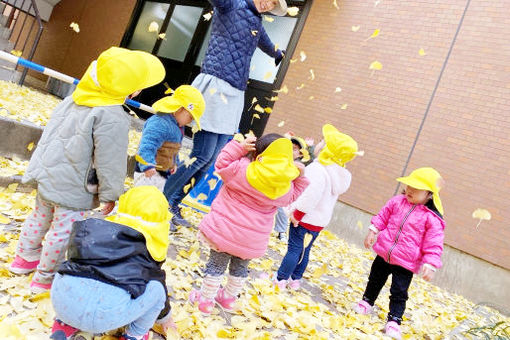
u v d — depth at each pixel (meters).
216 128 3.09
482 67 5.79
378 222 3.04
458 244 5.54
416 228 2.84
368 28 6.82
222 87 3.06
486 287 5.34
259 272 3.12
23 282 1.74
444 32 6.16
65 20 11.65
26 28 12.35
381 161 6.24
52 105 6.41
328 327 2.55
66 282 1.25
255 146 1.97
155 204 1.45
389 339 2.68
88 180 1.70
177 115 2.64
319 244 5.41
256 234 1.92
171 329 1.64
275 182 1.85
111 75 1.65
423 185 2.81
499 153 5.48
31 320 1.49
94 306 1.23
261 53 7.76
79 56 10.91
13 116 3.59
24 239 1.78
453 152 5.77
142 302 1.33
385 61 6.55
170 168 2.77
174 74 8.98
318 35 7.26
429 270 2.70
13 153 3.38
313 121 6.95
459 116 5.82
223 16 3.04
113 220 1.43
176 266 2.45
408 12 6.52
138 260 1.36
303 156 2.96
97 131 1.65
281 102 7.34
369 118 6.49
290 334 2.18
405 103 6.24
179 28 9.20
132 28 10.14
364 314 3.10
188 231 3.26
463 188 5.61
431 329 3.34
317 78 7.09
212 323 1.92
